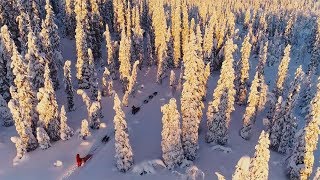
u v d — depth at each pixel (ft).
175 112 133.39
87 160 144.25
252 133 179.01
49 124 154.61
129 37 253.85
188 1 499.51
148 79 242.58
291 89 162.09
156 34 262.26
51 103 153.17
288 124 158.30
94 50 249.96
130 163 139.03
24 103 151.02
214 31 275.59
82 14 234.58
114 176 136.05
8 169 138.82
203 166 147.74
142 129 174.40
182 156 143.33
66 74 176.35
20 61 147.02
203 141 167.63
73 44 280.31
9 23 214.07
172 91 217.36
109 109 190.19
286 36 380.78
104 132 165.68
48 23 216.54
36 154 148.66
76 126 171.32
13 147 153.58
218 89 157.38
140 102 205.77
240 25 525.34
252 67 302.25
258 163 94.27
